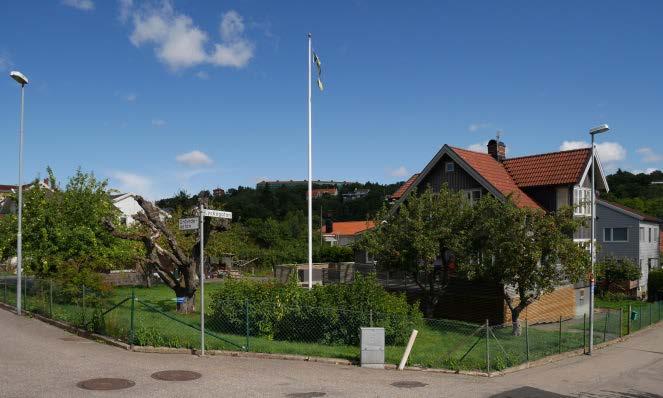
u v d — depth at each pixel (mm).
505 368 13672
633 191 82312
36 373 9969
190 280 20391
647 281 40156
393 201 30141
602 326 23969
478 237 20938
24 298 18984
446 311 24719
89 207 24000
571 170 25984
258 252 48875
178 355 12242
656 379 14164
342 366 12266
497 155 29203
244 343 13594
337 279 29250
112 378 9875
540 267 19609
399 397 9719
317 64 22250
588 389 12305
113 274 34562
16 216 22906
